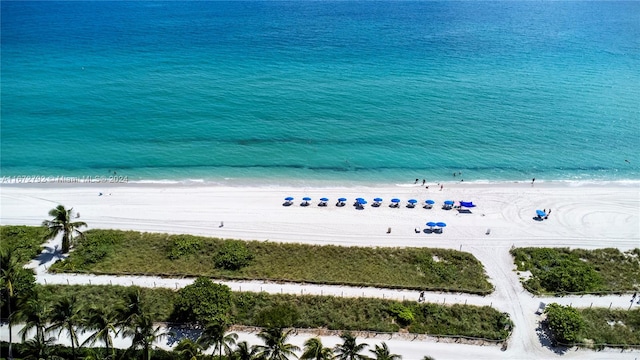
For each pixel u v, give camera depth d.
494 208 79.88
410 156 97.69
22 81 135.38
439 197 82.81
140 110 116.81
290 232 72.25
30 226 71.88
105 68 147.62
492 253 68.75
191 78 139.62
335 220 75.56
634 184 88.44
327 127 109.38
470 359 52.03
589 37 192.62
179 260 65.56
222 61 155.75
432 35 192.88
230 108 118.69
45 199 80.12
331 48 171.62
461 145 102.31
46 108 117.06
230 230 72.44
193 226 73.19
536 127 110.88
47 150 97.62
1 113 113.75
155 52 165.62
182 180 87.62
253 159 95.62
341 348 45.34
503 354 52.72
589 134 107.75
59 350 49.72
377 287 61.31
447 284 62.25
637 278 64.31
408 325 56.03
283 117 114.06
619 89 133.88
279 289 60.34
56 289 58.81
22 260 63.28
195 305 53.62
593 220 77.06
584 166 94.88
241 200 81.00
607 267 66.44
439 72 147.50
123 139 102.56
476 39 187.38
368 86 134.75
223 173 90.44
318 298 58.69
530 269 65.44
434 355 52.34
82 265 63.66
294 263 65.56
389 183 87.69
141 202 79.69
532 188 86.44
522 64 156.25
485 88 134.38
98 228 72.12
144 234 70.88
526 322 56.62
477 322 56.41
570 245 70.94
